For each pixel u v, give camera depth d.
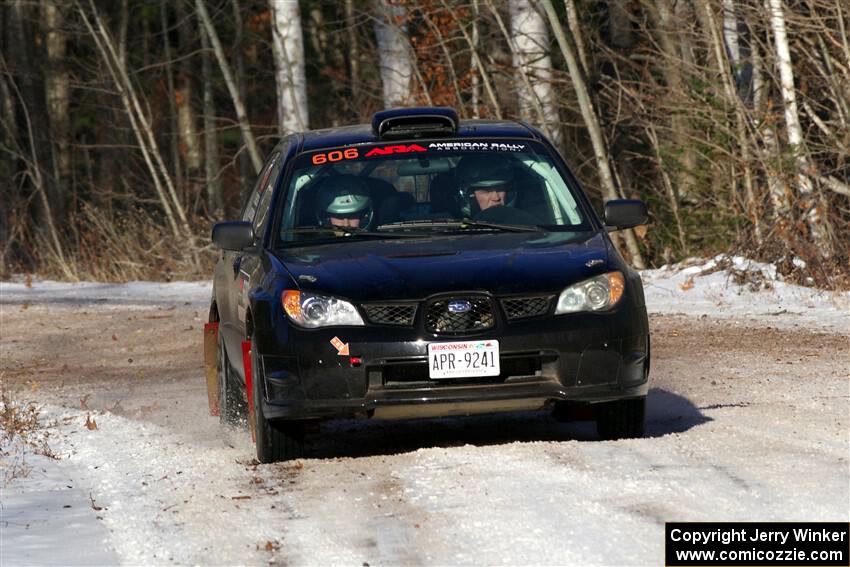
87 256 111.75
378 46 108.12
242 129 111.88
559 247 28.86
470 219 30.98
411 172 31.81
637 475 23.53
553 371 26.94
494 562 18.83
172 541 21.67
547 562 18.62
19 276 115.88
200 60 177.38
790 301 61.03
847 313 55.56
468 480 24.00
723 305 61.38
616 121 88.31
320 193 31.53
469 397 26.61
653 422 31.25
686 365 42.69
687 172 82.81
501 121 34.62
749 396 34.94
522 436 31.06
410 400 26.59
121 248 110.25
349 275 27.62
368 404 26.72
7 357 59.00
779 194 71.69
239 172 177.12
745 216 72.69
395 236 30.47
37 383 49.06
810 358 42.62
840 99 75.88
